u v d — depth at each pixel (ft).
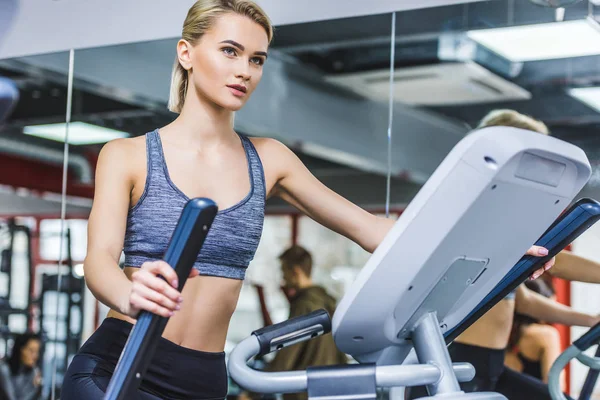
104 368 4.77
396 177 8.52
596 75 7.76
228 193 4.95
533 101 7.95
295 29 9.00
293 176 5.33
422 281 3.38
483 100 8.16
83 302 10.01
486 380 7.70
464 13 8.27
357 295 3.28
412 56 8.48
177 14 9.45
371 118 8.66
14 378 10.16
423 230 3.14
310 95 8.92
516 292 7.67
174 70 5.29
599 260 7.47
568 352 7.48
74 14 10.09
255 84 4.91
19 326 10.18
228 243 4.88
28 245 10.22
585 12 7.81
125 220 4.74
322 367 3.51
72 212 10.09
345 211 5.27
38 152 10.24
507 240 3.54
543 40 7.95
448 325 3.99
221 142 5.05
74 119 10.10
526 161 3.13
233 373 3.56
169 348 4.78
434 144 8.36
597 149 7.65
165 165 4.87
